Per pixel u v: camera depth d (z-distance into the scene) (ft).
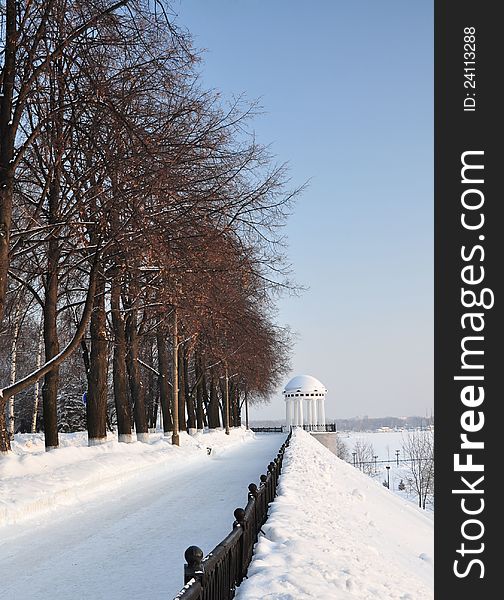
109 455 79.51
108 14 55.31
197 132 63.98
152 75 59.06
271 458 113.60
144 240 61.62
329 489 62.69
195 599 14.57
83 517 47.55
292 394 331.98
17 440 136.98
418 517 84.99
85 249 68.08
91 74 56.65
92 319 89.81
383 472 430.61
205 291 70.28
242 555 24.40
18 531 41.88
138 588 28.58
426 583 35.55
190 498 57.82
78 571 31.73
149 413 224.12
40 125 58.85
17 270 77.20
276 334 143.02
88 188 65.51
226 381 211.41
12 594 27.86
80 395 229.45
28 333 139.13
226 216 66.13
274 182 69.00
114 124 57.67
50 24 56.24
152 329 122.31
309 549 29.50
